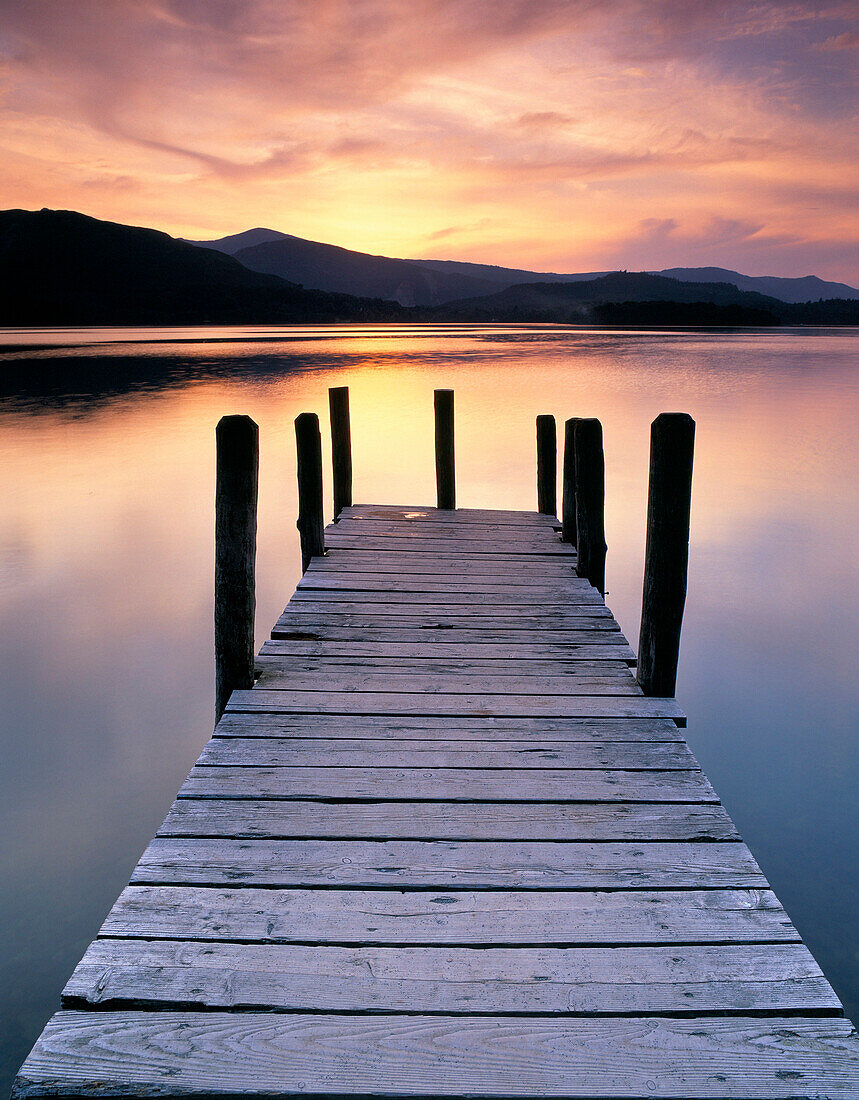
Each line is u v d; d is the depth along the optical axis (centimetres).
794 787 414
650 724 303
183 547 849
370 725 298
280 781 257
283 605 683
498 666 357
